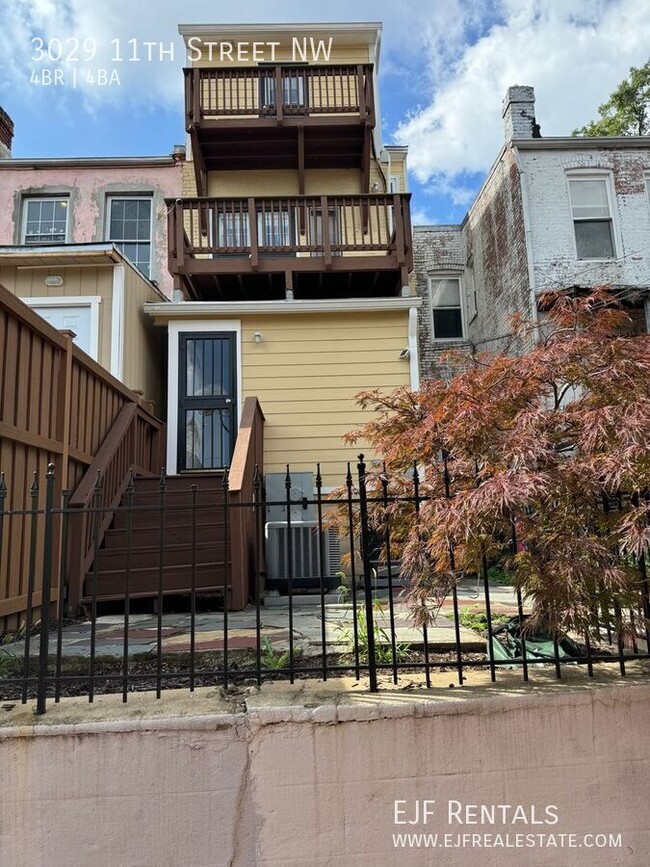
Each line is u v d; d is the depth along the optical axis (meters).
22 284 7.18
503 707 1.99
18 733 1.86
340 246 7.80
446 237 13.83
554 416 2.31
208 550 4.86
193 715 1.92
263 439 7.32
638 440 2.00
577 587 2.02
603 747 2.01
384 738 1.94
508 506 2.02
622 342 2.58
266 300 8.36
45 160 10.21
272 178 9.82
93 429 5.10
